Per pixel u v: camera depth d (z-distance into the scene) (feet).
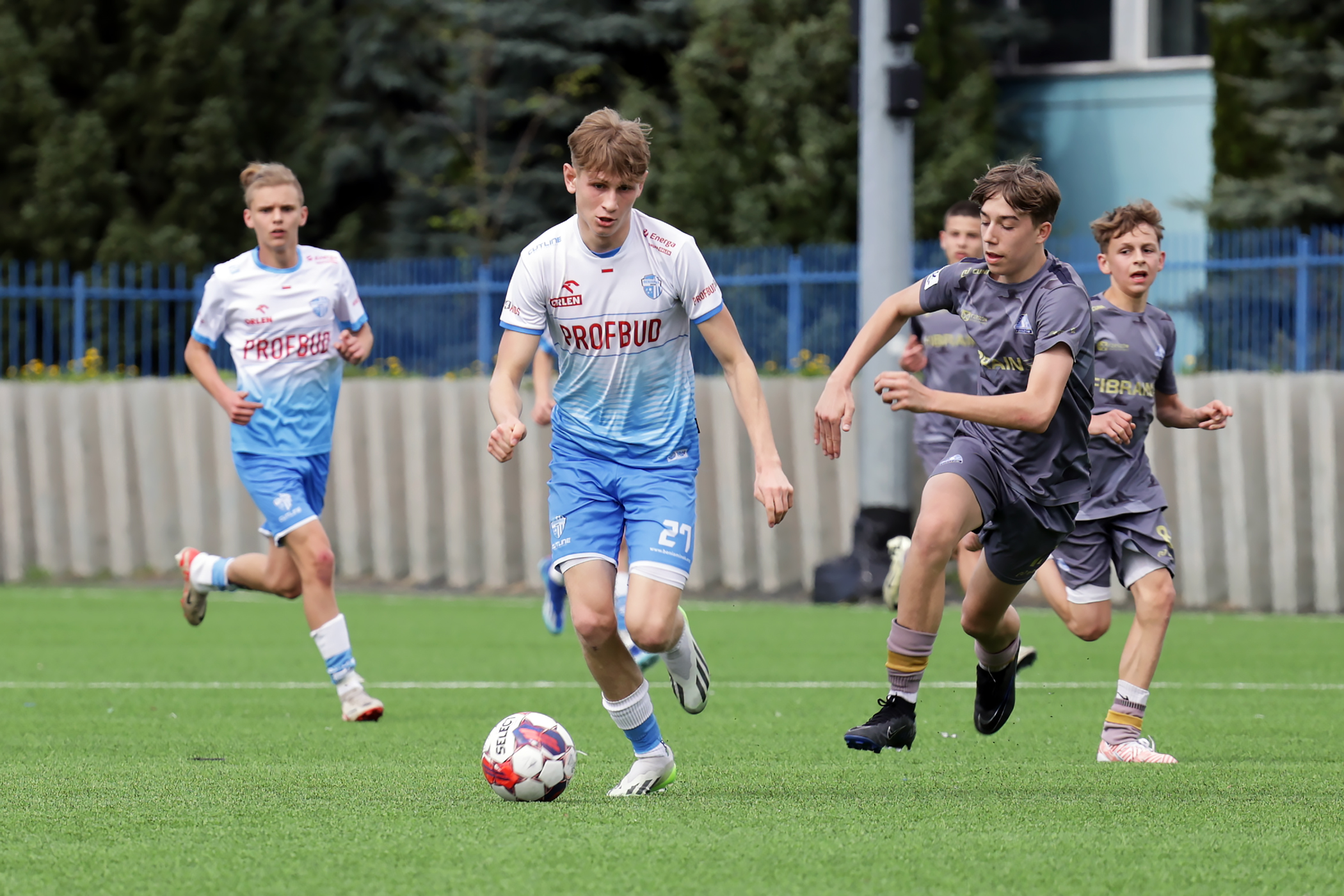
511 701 90.58
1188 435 152.46
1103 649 118.11
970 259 59.93
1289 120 199.21
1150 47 240.32
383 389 177.27
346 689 81.97
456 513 173.99
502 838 46.01
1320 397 148.36
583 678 102.37
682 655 58.80
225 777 60.59
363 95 304.50
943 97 241.35
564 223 57.36
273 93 261.24
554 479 57.41
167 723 81.15
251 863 42.75
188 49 247.29
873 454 154.10
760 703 89.20
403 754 69.10
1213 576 153.58
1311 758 67.67
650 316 56.03
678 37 281.54
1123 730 68.28
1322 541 148.56
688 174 245.45
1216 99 208.03
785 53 241.76
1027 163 56.80
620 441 56.70
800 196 239.91
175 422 183.11
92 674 104.42
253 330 85.97
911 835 46.32
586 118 55.06
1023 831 47.16
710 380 167.02
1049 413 54.54
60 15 243.40
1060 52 246.06
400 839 45.93
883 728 56.18
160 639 126.52
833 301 172.55
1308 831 47.26
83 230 238.48
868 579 154.30
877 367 152.46
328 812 51.08
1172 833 46.85
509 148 295.89
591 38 284.20
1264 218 200.03
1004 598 61.16
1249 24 205.16
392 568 177.99
